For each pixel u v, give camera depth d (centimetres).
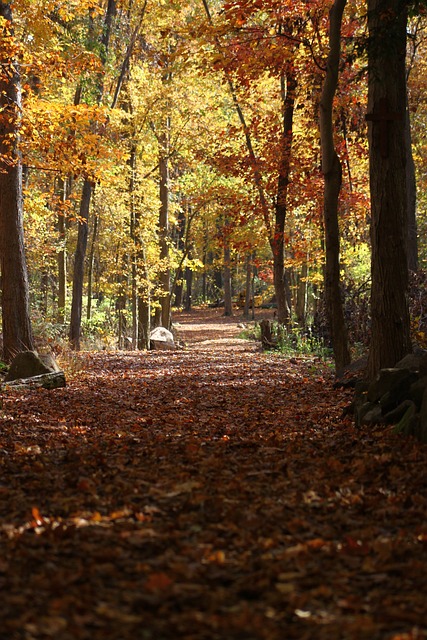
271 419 1045
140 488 605
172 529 494
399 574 411
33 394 1316
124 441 867
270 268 3192
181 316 6231
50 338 2214
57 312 2962
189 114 3012
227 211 2538
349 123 1984
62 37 2022
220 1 2789
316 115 1998
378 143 1034
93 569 407
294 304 4969
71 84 2303
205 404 1223
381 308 1056
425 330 1648
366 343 1889
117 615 349
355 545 450
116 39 2558
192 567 416
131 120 2886
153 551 451
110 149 1969
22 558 425
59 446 833
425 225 3250
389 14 987
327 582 400
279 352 2358
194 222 4603
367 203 2292
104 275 3528
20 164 1661
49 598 367
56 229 3130
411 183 2298
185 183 3456
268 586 394
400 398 889
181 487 608
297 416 1045
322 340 2291
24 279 1686
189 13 2847
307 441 838
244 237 2612
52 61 1587
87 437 906
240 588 388
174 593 378
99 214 3077
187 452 775
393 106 1028
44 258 2948
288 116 2356
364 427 876
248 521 507
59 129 1689
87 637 324
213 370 1803
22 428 964
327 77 1295
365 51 1045
